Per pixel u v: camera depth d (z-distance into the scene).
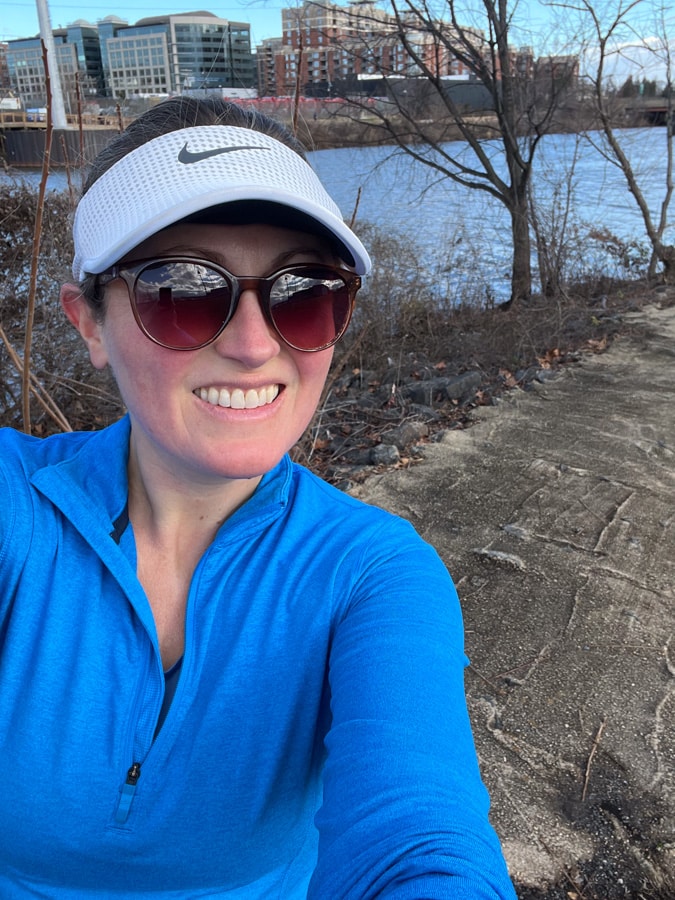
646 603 1.36
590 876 0.84
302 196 0.38
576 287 4.75
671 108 5.10
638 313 4.02
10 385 2.10
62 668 0.41
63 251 2.03
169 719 0.40
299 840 0.44
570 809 0.93
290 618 0.42
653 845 0.87
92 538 0.43
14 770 0.40
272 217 0.39
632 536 1.60
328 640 0.42
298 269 0.41
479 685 1.17
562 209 4.91
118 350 0.42
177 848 0.40
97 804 0.40
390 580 0.43
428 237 4.36
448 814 0.33
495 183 4.50
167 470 0.44
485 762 1.01
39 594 0.43
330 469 2.04
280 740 0.41
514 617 1.33
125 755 0.40
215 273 0.39
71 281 0.48
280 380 0.42
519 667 1.21
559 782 0.97
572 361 3.11
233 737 0.40
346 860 0.33
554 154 4.86
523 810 0.93
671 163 5.14
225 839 0.40
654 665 1.19
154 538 0.46
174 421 0.42
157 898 0.41
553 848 0.87
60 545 0.44
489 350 3.23
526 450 2.11
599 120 5.06
